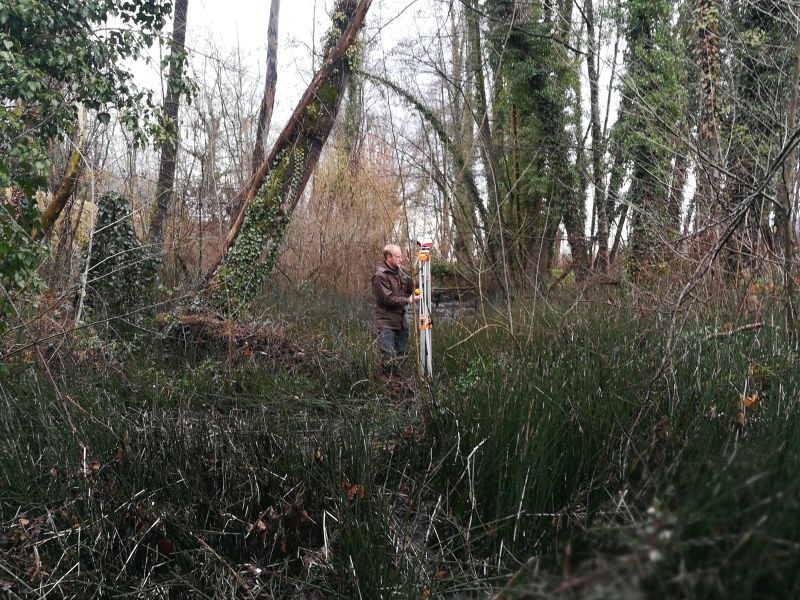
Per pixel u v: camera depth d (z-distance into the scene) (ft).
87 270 20.93
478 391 13.88
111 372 19.03
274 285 47.32
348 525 10.23
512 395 12.48
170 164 36.32
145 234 34.06
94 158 31.83
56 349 17.57
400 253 24.48
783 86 19.92
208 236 34.76
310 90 32.32
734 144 19.88
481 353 19.51
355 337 29.40
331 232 51.75
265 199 31.27
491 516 10.94
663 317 16.07
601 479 10.03
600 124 39.27
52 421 13.74
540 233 38.50
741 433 10.08
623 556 4.23
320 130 32.55
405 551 10.21
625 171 32.09
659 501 5.23
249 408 18.10
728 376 12.10
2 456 12.63
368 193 48.96
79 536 10.18
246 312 30.14
